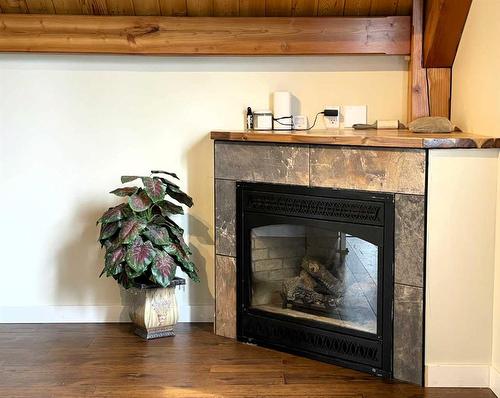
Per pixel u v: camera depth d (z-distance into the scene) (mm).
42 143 4180
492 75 3262
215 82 4137
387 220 3334
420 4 3869
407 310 3320
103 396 3182
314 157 3545
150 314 3910
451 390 3268
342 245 3604
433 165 3195
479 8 3426
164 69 4133
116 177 4203
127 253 3695
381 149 3316
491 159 3201
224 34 3967
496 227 3221
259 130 4043
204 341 3926
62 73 4133
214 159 3924
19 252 4246
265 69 4117
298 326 3686
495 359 3244
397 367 3377
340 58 4090
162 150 4191
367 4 3951
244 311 3895
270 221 3750
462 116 3727
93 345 3859
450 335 3287
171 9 3990
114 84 4145
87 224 4234
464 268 3250
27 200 4215
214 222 3996
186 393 3217
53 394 3205
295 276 3812
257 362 3609
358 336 3480
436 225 3229
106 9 3988
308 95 4121
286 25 3959
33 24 3969
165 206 3908
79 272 4262
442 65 3904
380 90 4102
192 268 3879
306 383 3338
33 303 4270
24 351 3768
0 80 4133
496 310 3230
